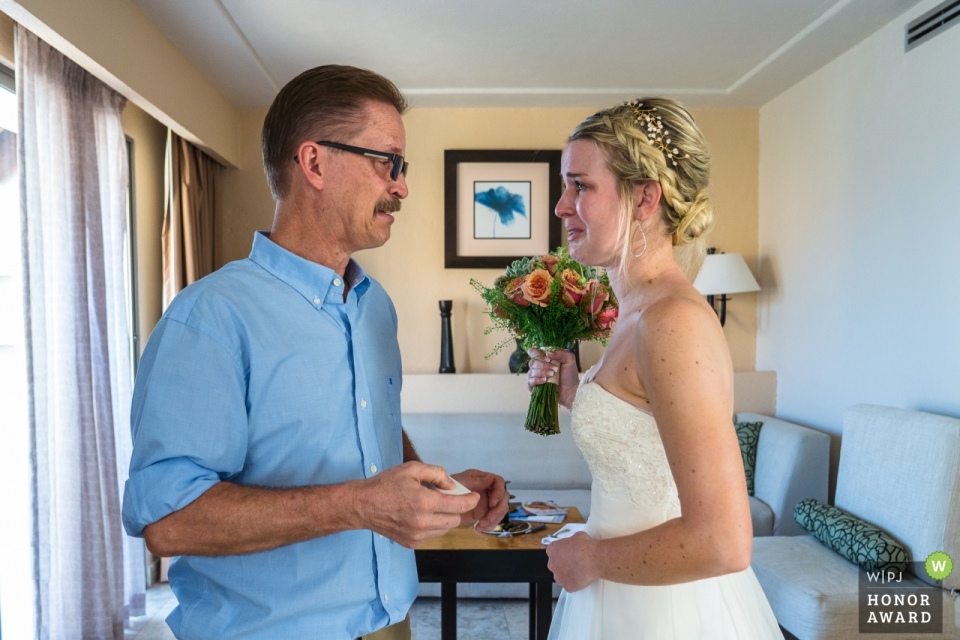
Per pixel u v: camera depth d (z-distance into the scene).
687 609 1.27
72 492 2.67
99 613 2.73
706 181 1.33
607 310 1.71
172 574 1.17
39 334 2.50
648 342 1.08
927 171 2.99
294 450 1.12
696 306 1.11
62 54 2.69
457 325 4.70
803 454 3.51
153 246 3.88
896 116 3.21
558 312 1.68
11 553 2.79
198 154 4.09
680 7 3.16
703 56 3.78
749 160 4.68
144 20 3.07
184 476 1.01
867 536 2.64
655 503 1.27
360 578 1.14
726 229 4.68
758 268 4.68
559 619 1.57
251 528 0.99
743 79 4.11
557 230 4.64
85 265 2.77
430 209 4.69
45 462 2.50
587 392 1.32
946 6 2.87
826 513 2.95
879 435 2.87
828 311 3.81
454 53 3.72
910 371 3.11
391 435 1.32
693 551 0.99
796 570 2.64
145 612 3.32
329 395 1.15
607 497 1.33
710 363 1.04
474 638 3.12
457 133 4.67
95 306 2.89
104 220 3.08
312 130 1.17
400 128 1.23
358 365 1.19
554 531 2.72
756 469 3.88
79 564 2.67
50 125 2.63
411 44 3.58
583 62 3.87
